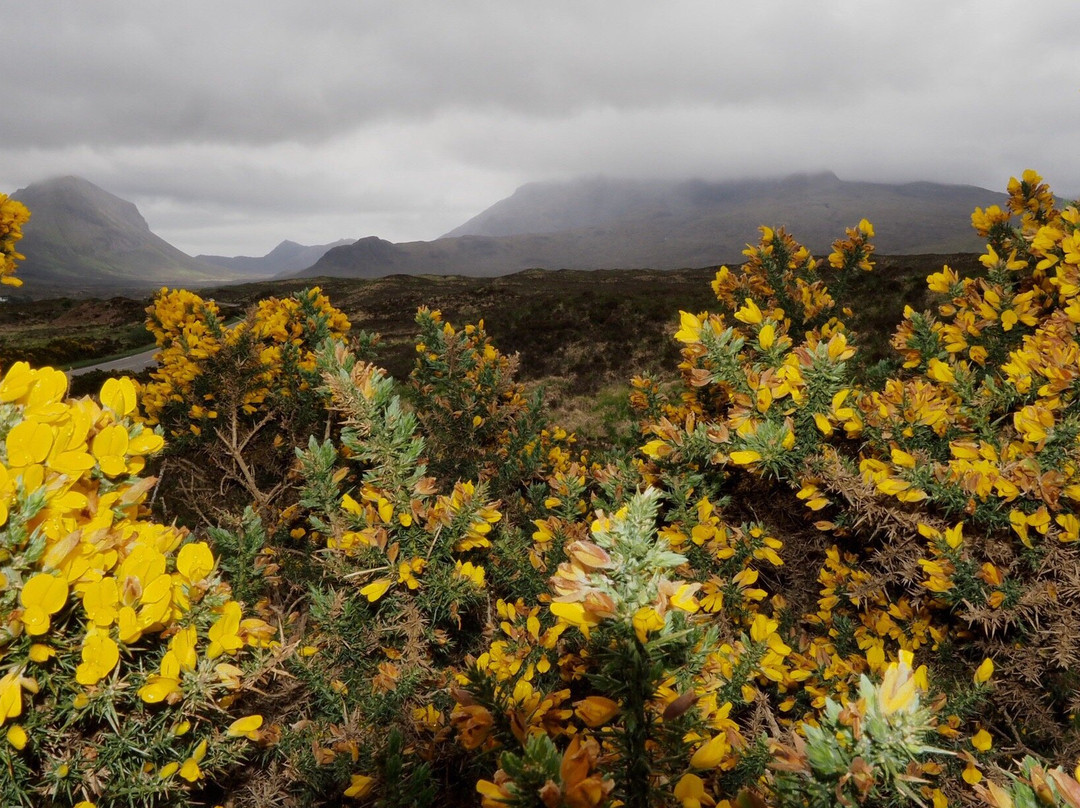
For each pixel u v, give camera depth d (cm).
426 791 102
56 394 95
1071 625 136
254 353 371
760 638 151
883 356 760
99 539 90
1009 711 168
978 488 144
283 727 145
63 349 2570
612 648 72
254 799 138
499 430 367
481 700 93
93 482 98
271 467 392
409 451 159
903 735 64
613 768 73
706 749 74
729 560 190
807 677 171
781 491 219
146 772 92
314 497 160
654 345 1304
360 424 155
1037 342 163
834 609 205
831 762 66
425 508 162
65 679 83
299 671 151
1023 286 232
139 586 85
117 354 2720
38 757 85
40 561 83
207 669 92
